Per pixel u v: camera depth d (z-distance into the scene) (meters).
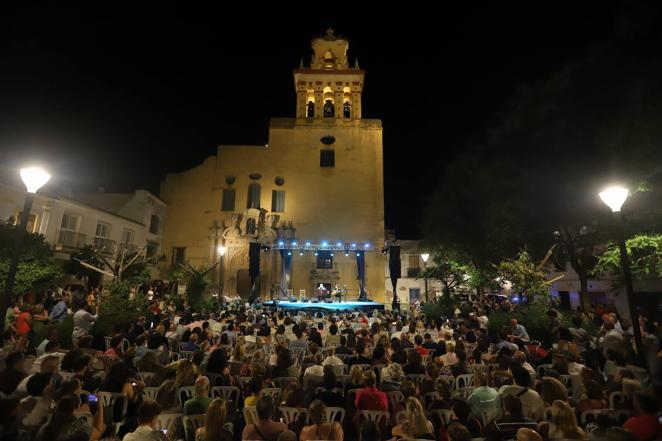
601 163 14.98
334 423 4.60
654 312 21.45
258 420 4.58
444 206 28.12
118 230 29.30
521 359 7.62
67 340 11.62
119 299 15.35
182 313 17.22
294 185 35.88
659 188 12.78
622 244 8.28
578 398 6.62
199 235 35.19
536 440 3.88
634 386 5.52
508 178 19.67
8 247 15.73
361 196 35.62
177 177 37.19
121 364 6.14
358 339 9.23
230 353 9.66
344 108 39.09
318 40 41.00
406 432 4.70
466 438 3.90
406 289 40.44
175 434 5.16
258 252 27.56
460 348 8.41
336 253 34.28
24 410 4.91
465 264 26.73
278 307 24.78
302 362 9.44
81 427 4.10
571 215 18.20
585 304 18.94
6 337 10.75
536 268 17.70
